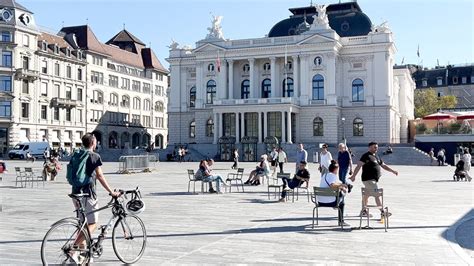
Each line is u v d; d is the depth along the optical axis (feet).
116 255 32.40
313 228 46.21
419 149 211.20
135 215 33.37
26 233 43.42
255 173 95.04
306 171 67.26
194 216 53.93
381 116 246.88
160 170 154.30
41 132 273.13
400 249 37.32
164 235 42.73
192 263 32.91
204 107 270.67
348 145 244.63
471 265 32.58
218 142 248.73
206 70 272.10
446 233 43.75
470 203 66.08
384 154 204.64
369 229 45.85
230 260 33.76
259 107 244.83
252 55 261.85
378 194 45.19
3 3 255.91
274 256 34.96
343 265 32.45
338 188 46.01
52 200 69.67
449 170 155.63
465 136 203.31
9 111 255.50
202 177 79.82
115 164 199.62
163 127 383.45
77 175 30.09
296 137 251.39
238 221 50.39
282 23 281.95
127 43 367.25
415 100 395.55
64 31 318.24
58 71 284.61
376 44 246.47
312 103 249.14
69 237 29.35
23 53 261.24
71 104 289.33
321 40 245.86
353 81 254.06
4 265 32.27
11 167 164.86
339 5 277.64
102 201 68.28
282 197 67.46
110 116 325.01
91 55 309.63
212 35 271.90
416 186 94.27
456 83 429.38
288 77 261.03
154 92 372.58
